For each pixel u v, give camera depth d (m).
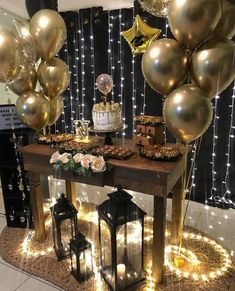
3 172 2.21
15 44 1.42
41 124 1.87
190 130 1.21
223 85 1.16
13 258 1.92
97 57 2.96
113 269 1.52
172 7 1.12
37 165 1.83
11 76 1.54
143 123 1.81
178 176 1.65
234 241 2.10
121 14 2.70
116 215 1.45
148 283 1.64
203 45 1.15
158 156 1.54
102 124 1.76
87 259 1.67
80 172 1.54
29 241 2.10
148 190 1.48
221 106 2.46
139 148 1.77
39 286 1.68
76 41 3.01
